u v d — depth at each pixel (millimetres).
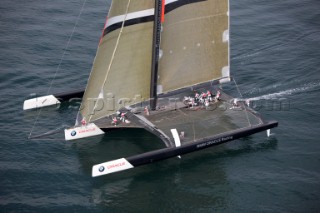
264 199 83375
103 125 98438
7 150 94688
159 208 81688
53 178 88062
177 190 85688
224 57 102500
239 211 80938
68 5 152625
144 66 96938
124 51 94125
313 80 116875
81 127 96750
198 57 100062
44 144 96750
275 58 126125
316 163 91750
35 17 145375
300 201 82688
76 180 87750
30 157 93188
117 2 90375
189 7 94812
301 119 104250
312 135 99375
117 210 81188
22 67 122688
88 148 96062
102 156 94000
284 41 133250
